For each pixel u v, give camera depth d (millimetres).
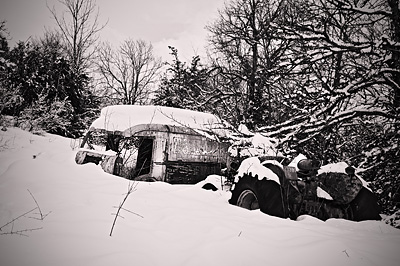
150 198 3721
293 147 6910
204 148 6328
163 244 2346
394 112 6098
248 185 4121
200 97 12703
